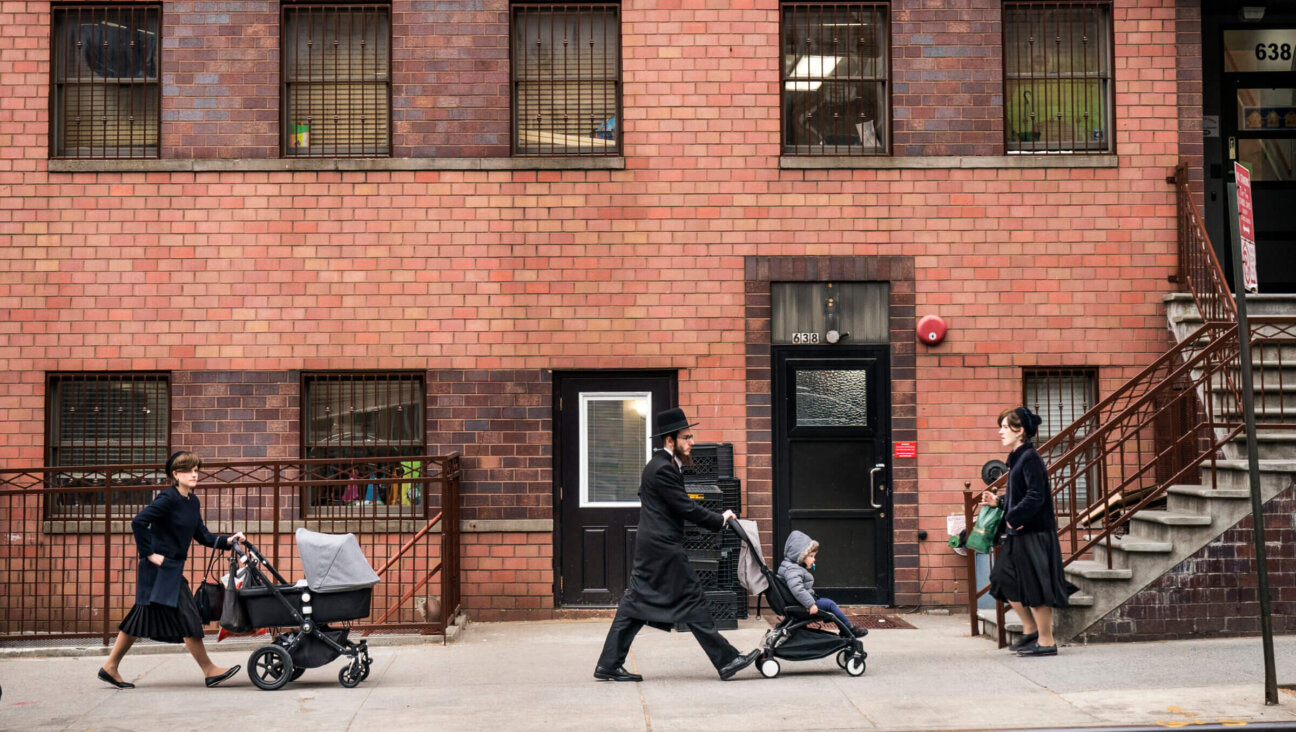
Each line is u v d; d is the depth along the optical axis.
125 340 10.84
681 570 7.82
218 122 10.94
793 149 11.19
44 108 10.93
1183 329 10.62
